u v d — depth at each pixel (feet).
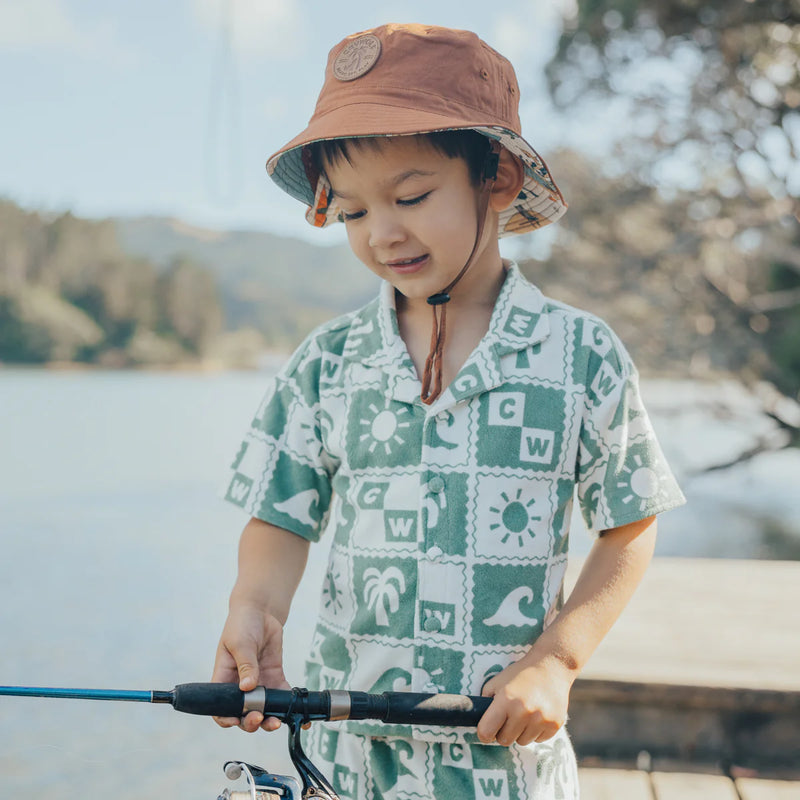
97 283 176.14
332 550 4.29
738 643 7.84
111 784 12.17
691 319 41.24
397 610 3.96
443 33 4.01
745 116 38.91
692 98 39.24
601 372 4.15
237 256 352.90
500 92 4.11
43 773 12.63
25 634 20.12
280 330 319.47
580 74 40.65
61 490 46.09
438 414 4.03
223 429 80.94
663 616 8.55
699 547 34.63
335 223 4.94
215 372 187.01
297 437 4.42
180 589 25.35
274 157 4.23
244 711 3.52
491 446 3.98
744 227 39.73
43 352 168.14
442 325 4.05
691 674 7.14
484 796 3.84
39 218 172.14
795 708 6.99
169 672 17.78
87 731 14.46
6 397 109.91
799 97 38.19
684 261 41.45
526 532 3.97
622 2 38.55
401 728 3.91
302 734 4.40
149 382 152.76
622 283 42.04
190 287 185.98
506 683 3.71
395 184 3.86
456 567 3.91
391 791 3.95
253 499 4.37
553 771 3.97
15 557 29.73
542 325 4.18
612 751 7.19
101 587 25.39
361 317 4.48
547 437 4.03
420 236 3.91
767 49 38.32
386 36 4.00
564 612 3.96
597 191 41.68
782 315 40.42
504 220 4.91
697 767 7.07
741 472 49.11
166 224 351.87
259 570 4.28
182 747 13.70
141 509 40.88
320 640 4.25
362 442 4.18
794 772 6.98
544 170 4.24
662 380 42.34
